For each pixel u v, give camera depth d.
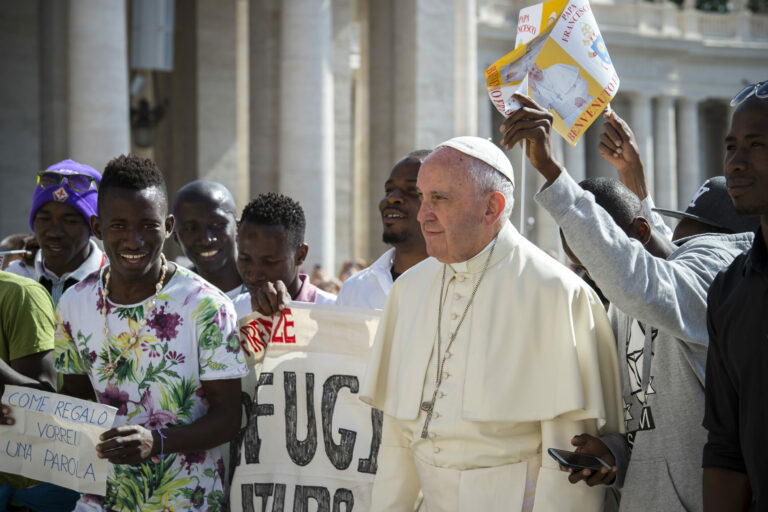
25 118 26.34
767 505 3.50
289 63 25.14
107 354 4.70
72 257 6.28
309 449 5.31
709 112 51.84
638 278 4.00
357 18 34.31
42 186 6.15
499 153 4.34
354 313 5.34
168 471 4.61
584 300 4.33
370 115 27.69
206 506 4.65
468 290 4.46
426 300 4.63
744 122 3.63
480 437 4.28
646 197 5.28
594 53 4.56
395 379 4.62
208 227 6.76
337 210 28.77
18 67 26.30
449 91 26.55
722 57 48.34
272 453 5.34
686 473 4.25
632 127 46.19
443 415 4.37
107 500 4.68
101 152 21.44
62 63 22.20
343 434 5.29
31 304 5.43
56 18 22.17
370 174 27.75
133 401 4.67
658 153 47.03
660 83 46.50
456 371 4.38
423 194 4.32
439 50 26.47
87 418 4.66
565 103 4.54
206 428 4.55
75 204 6.14
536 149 4.12
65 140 22.20
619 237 4.06
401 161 6.17
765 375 3.53
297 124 24.98
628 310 4.05
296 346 5.39
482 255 4.43
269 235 5.97
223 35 27.62
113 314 4.71
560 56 4.54
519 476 4.28
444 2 26.55
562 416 4.25
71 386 4.95
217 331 4.65
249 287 6.09
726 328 3.67
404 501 4.66
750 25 49.44
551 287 4.32
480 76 40.62
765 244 3.60
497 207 4.30
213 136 27.44
